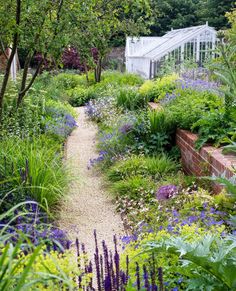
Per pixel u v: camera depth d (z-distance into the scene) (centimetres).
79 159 855
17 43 755
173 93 981
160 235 355
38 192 518
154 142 816
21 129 812
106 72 2280
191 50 1975
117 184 639
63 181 580
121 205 579
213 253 288
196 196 508
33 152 580
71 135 1093
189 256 273
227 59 449
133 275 307
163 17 3475
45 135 845
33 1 695
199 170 639
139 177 656
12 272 187
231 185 341
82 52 771
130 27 896
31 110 954
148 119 856
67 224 534
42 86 1360
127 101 1198
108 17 823
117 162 745
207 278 279
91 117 1263
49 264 251
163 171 700
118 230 516
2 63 1169
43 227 392
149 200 571
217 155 581
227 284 272
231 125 642
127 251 342
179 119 813
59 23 727
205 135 656
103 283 281
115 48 3162
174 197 529
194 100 812
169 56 1970
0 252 249
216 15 3152
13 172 516
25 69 838
